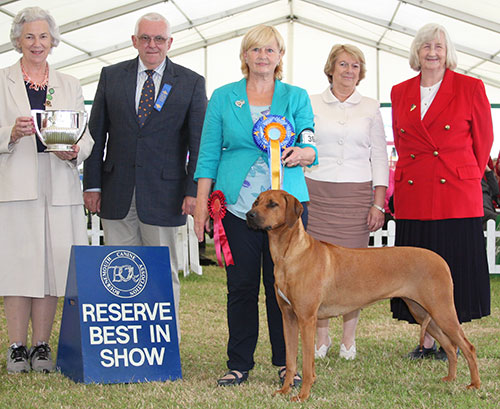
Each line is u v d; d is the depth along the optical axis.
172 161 4.26
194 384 3.58
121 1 13.79
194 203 4.22
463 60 17.28
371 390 3.50
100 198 4.38
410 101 4.34
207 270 9.53
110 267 3.84
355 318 4.39
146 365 3.72
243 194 3.60
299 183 3.66
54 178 3.97
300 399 3.28
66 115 3.75
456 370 3.77
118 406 3.15
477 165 4.18
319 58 19.52
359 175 4.42
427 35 4.18
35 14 3.90
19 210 3.94
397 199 4.39
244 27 19.08
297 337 3.54
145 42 4.13
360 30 18.27
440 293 3.59
